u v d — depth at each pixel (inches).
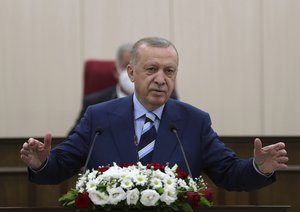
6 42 745.0
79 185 291.4
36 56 746.8
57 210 291.4
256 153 308.5
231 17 759.1
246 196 465.1
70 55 749.3
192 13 756.0
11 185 463.2
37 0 750.5
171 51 334.0
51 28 749.9
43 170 323.3
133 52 340.2
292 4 760.3
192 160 336.8
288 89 756.6
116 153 335.3
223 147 341.7
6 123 740.0
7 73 743.1
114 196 278.4
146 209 281.7
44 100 743.7
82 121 348.8
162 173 286.4
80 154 340.8
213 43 756.0
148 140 339.3
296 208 463.8
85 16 751.1
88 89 618.8
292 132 756.0
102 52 751.7
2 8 746.8
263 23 759.1
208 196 290.2
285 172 463.5
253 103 754.2
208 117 349.7
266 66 757.3
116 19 752.3
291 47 759.1
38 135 741.3
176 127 340.8
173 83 335.6
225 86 754.2
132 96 350.9
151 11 753.6
